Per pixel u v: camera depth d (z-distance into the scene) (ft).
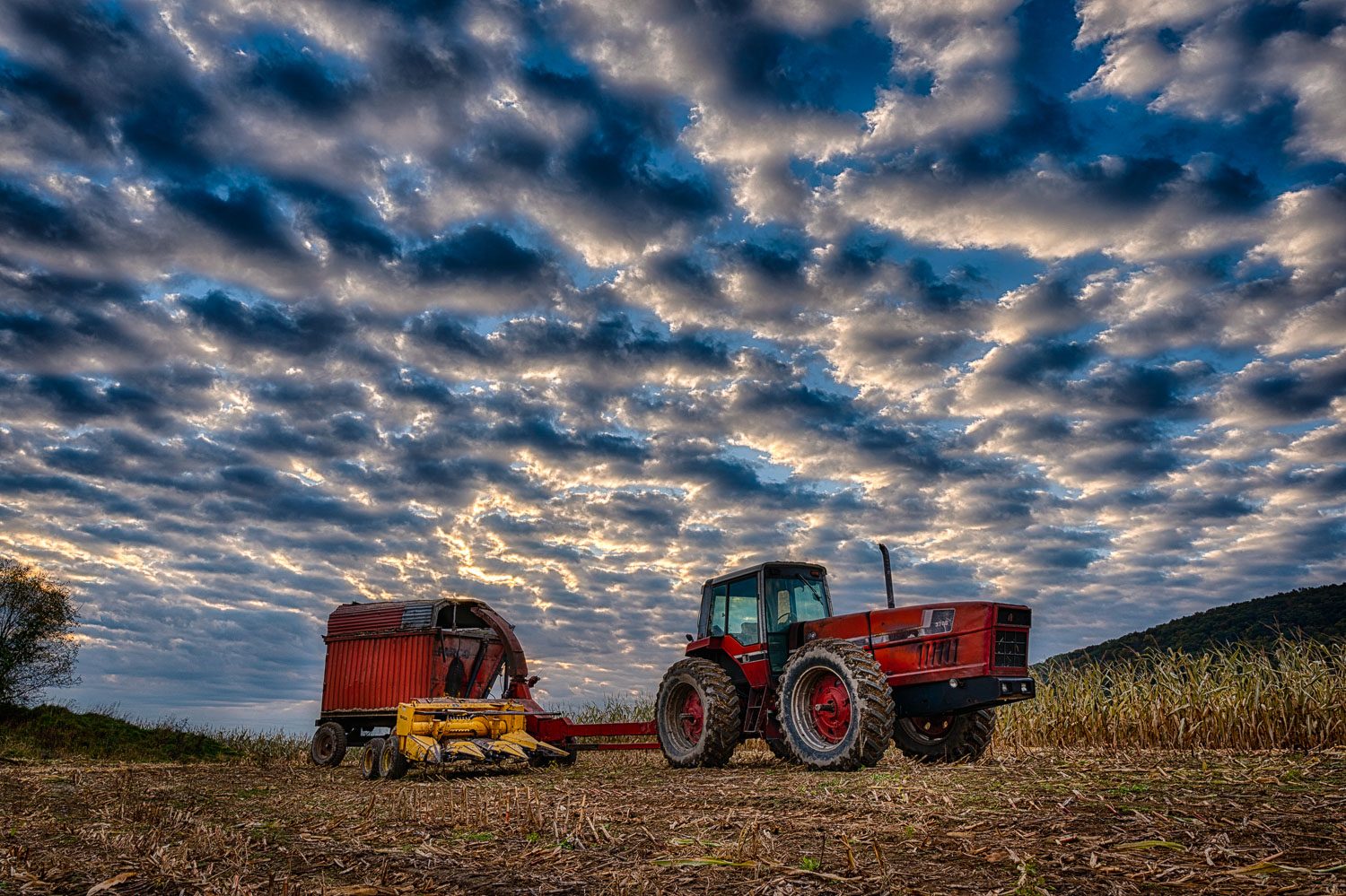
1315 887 11.02
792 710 31.24
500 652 47.65
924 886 11.92
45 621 66.03
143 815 23.70
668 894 12.24
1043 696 36.24
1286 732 29.35
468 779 34.63
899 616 31.14
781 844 15.15
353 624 49.39
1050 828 15.26
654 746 38.11
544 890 13.03
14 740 58.08
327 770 44.55
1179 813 15.99
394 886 13.89
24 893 14.51
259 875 15.26
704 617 38.27
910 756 33.35
